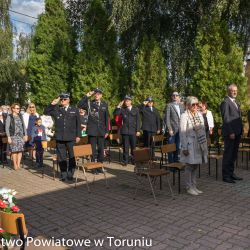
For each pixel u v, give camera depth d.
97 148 9.92
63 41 17.19
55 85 17.06
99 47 15.20
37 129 10.96
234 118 8.20
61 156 8.85
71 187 8.14
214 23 13.45
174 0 15.31
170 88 15.43
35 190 7.94
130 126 10.78
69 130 8.78
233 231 5.21
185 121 7.16
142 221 5.72
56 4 17.55
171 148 8.18
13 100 23.91
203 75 13.55
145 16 15.93
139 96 14.70
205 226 5.43
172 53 16.33
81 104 9.73
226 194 7.24
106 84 14.96
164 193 7.45
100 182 8.58
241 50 13.48
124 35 16.61
